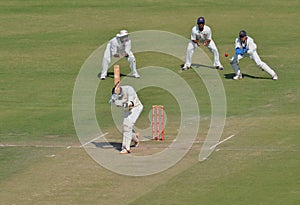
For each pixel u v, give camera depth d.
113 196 56.94
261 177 60.84
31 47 122.44
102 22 143.00
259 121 79.88
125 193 57.62
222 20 144.50
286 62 110.38
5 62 112.31
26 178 61.78
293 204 54.34
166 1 166.25
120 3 164.00
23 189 58.94
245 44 100.75
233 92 94.38
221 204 54.69
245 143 71.31
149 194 57.25
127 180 60.94
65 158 67.62
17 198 56.81
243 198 55.88
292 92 93.75
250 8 157.75
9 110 87.25
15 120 82.62
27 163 66.12
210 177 61.28
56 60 113.62
